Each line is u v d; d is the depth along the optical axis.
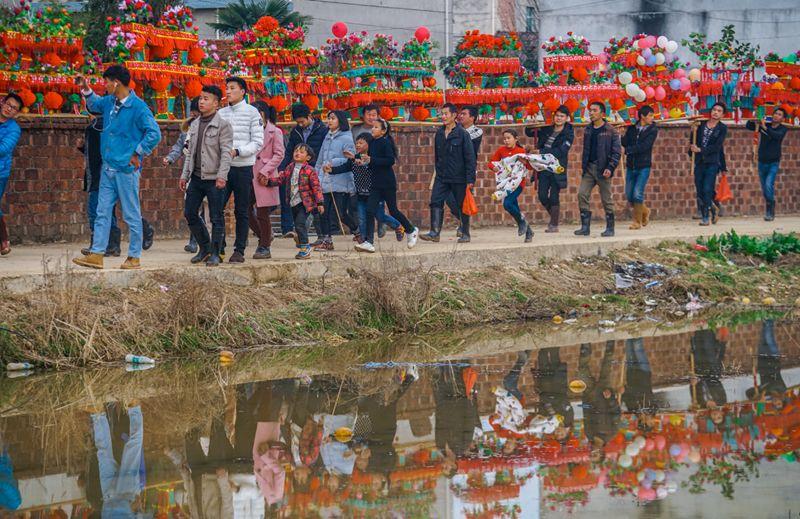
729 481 9.29
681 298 21.20
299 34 24.52
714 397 12.59
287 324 16.48
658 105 30.03
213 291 16.08
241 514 8.41
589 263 22.11
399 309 17.47
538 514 8.41
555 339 16.89
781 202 33.97
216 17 64.75
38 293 14.98
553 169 23.66
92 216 18.34
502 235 24.83
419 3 69.06
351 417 11.65
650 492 8.97
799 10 60.75
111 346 14.70
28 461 9.92
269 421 11.48
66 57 21.61
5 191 20.80
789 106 32.97
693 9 60.94
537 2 62.16
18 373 13.91
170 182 23.09
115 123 16.12
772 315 19.72
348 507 8.59
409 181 26.02
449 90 28.02
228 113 17.66
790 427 11.16
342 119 20.97
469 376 13.86
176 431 11.05
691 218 31.30
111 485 9.16
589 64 28.44
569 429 11.09
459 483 9.27
